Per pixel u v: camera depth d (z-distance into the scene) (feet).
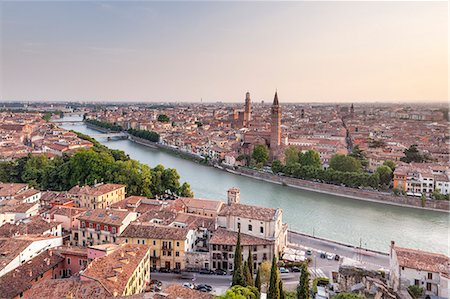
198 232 436.35
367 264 402.11
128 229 414.62
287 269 390.83
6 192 571.28
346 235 529.86
